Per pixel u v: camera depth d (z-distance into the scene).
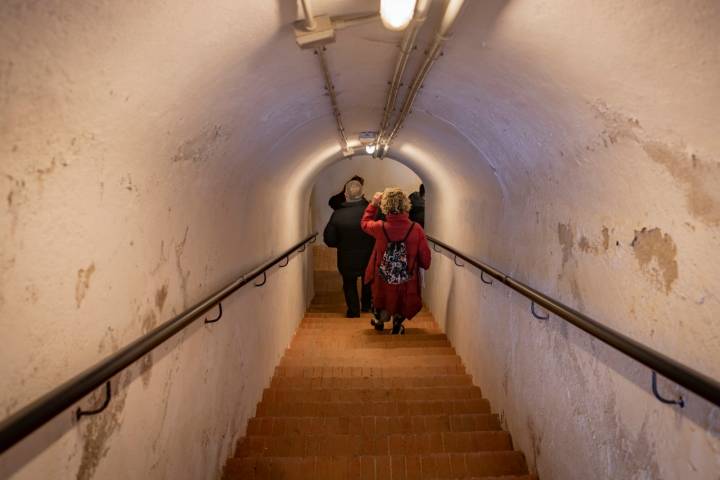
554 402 2.41
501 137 2.71
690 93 1.25
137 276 1.66
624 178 1.71
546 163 2.36
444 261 5.75
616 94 1.54
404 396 3.81
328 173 9.44
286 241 5.08
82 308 1.31
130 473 1.60
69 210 1.24
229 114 2.22
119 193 1.51
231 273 2.90
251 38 1.80
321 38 1.84
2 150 0.98
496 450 3.04
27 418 0.98
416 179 9.45
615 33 1.35
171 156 1.87
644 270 1.63
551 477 2.43
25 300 1.07
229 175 2.71
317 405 3.60
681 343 1.43
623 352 1.62
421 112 3.39
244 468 2.70
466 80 2.40
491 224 3.65
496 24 1.75
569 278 2.24
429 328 6.07
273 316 4.33
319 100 3.06
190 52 1.55
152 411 1.78
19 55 0.96
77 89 1.17
